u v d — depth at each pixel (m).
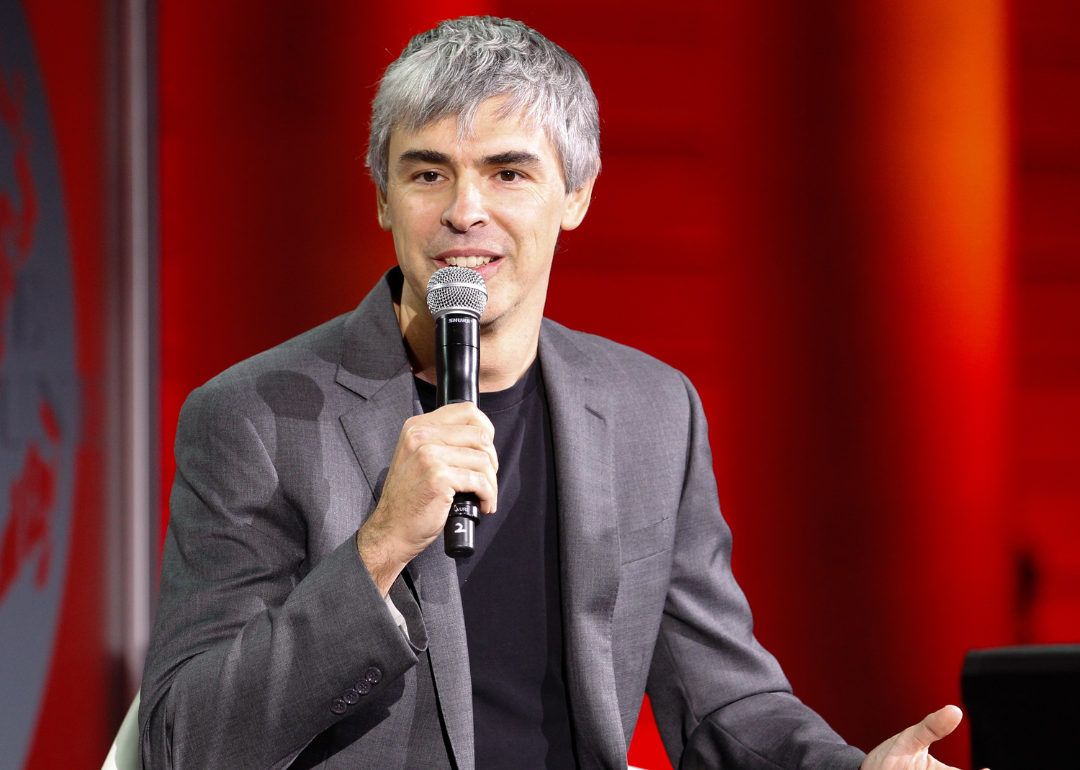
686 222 11.66
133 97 10.96
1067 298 12.07
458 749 4.97
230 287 11.17
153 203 11.08
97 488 10.62
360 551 4.59
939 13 11.76
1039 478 12.05
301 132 11.15
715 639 5.98
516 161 5.07
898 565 11.84
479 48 5.09
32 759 9.08
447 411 4.48
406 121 5.09
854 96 11.73
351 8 11.14
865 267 11.78
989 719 4.43
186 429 5.37
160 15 11.03
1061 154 12.03
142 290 11.06
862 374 11.80
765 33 11.67
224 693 4.55
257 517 5.14
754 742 5.58
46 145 9.63
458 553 4.35
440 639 5.06
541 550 5.64
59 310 9.79
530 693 5.42
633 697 5.69
